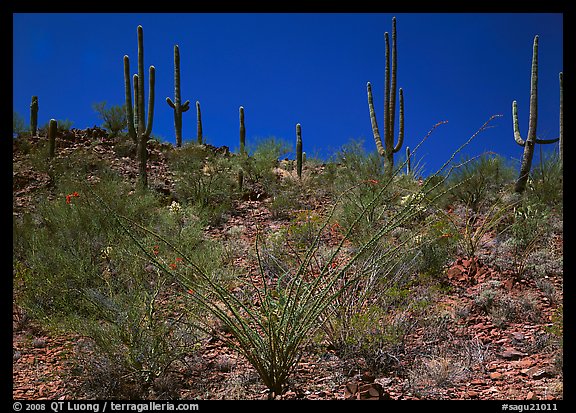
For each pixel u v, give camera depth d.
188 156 13.70
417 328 5.44
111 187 9.87
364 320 4.93
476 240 7.77
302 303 4.63
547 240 8.05
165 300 5.70
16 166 12.60
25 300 5.69
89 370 4.57
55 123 13.33
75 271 5.86
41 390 4.38
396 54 13.16
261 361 4.43
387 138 13.03
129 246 6.48
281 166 15.23
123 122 16.91
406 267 6.36
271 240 7.50
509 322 5.72
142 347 4.57
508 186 11.26
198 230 8.66
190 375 4.68
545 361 4.80
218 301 5.66
